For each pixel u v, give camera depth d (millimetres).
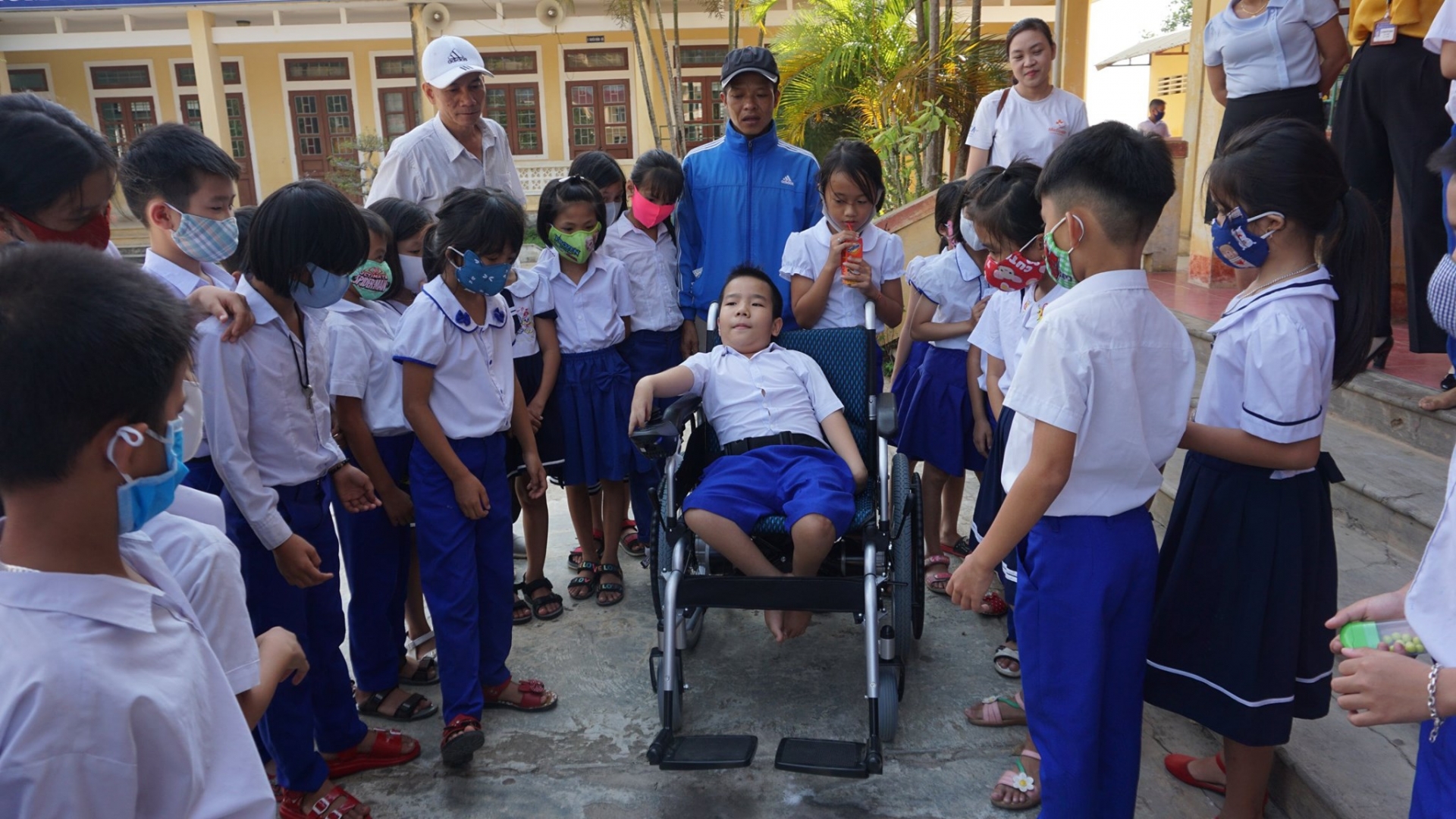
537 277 3402
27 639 865
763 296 3172
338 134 18672
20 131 1461
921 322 3389
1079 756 1818
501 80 18000
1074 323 1719
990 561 1774
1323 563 1958
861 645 3230
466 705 2543
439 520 2570
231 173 2000
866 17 9406
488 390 2682
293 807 2291
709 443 3211
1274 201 1805
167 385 960
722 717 2797
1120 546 1809
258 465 2158
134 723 905
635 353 3760
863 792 2430
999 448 2572
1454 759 1212
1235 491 1939
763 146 3723
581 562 3748
